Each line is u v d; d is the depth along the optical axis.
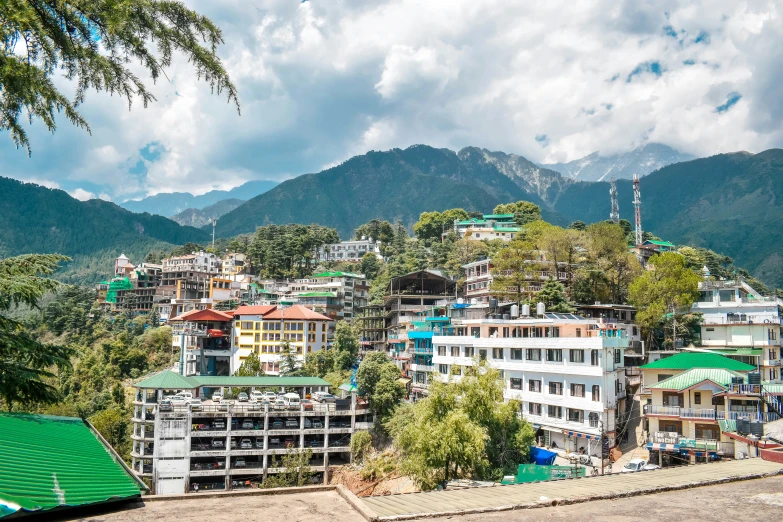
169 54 12.59
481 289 97.50
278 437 66.88
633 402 57.91
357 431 68.19
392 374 70.44
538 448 46.59
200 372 104.88
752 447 36.19
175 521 8.66
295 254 177.25
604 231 85.06
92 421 75.94
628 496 12.05
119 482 10.70
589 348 50.72
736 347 65.75
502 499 11.70
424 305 102.31
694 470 15.89
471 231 166.38
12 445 12.29
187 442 62.25
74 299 145.00
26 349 17.14
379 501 11.52
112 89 12.86
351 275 138.25
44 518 8.70
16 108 13.41
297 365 95.81
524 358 58.47
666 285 68.88
